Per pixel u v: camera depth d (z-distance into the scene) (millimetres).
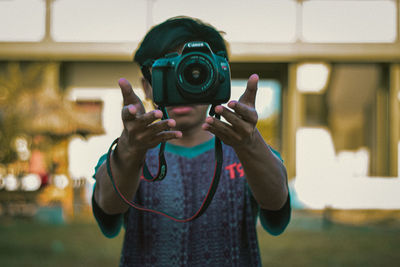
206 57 1185
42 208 8312
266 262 5082
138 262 1389
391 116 10016
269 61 9961
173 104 1220
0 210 8312
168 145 1526
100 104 9969
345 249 5895
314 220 8406
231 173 1438
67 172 8742
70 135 8039
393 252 5730
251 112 1067
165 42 1413
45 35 9961
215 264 1357
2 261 4934
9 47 9891
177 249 1354
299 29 9977
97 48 9977
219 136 1114
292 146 9938
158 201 1410
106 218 1381
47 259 5094
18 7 9945
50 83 9875
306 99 10016
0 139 7902
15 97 8016
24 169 8289
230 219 1379
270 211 1377
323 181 9391
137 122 1054
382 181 9523
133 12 10000
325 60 9992
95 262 4992
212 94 1202
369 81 10070
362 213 9344
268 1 9953
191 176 1458
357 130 10070
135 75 10039
